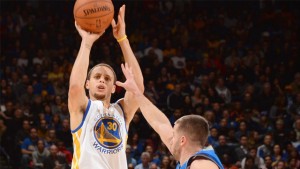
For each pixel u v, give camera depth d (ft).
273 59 65.67
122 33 20.75
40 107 53.01
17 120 50.01
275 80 60.49
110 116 19.69
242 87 60.29
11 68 59.16
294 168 48.21
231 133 50.72
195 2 74.28
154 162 46.14
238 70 62.18
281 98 58.23
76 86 18.86
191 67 62.75
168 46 65.62
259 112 57.47
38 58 61.93
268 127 54.54
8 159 47.88
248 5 74.69
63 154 45.60
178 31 68.59
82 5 19.61
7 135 49.21
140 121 52.16
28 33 64.49
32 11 69.15
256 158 47.57
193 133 16.12
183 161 16.19
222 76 61.98
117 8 71.61
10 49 63.87
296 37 69.87
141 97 18.02
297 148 51.21
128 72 18.15
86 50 19.34
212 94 57.31
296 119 54.65
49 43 64.39
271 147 49.62
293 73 63.36
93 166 18.89
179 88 55.62
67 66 59.82
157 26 69.62
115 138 19.49
